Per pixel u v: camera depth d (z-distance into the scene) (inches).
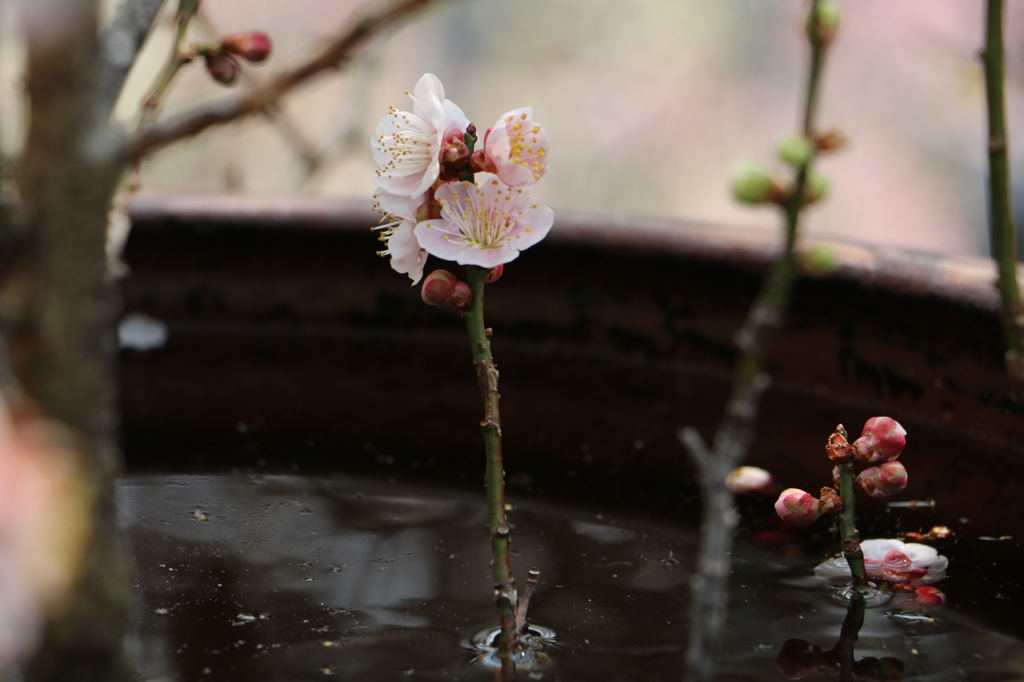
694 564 33.8
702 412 37.4
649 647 32.4
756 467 35.9
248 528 34.4
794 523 33.4
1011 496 35.1
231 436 36.6
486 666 32.1
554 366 38.7
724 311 38.0
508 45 205.2
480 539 34.3
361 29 29.3
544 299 38.9
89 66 29.0
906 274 36.2
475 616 32.8
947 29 158.1
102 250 29.2
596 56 204.8
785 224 29.5
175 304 39.9
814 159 29.5
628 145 198.8
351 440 36.6
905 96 178.2
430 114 32.1
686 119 199.2
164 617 32.7
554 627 32.7
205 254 39.3
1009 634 32.7
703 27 202.7
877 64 175.3
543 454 36.3
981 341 35.9
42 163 29.0
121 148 29.1
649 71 202.4
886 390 36.9
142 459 36.0
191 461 35.9
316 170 59.0
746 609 33.1
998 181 32.9
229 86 33.7
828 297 36.9
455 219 31.9
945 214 184.4
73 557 29.0
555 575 33.6
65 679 29.2
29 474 28.5
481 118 202.1
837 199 186.9
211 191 39.9
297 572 33.5
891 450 33.0
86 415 29.1
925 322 36.4
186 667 32.0
